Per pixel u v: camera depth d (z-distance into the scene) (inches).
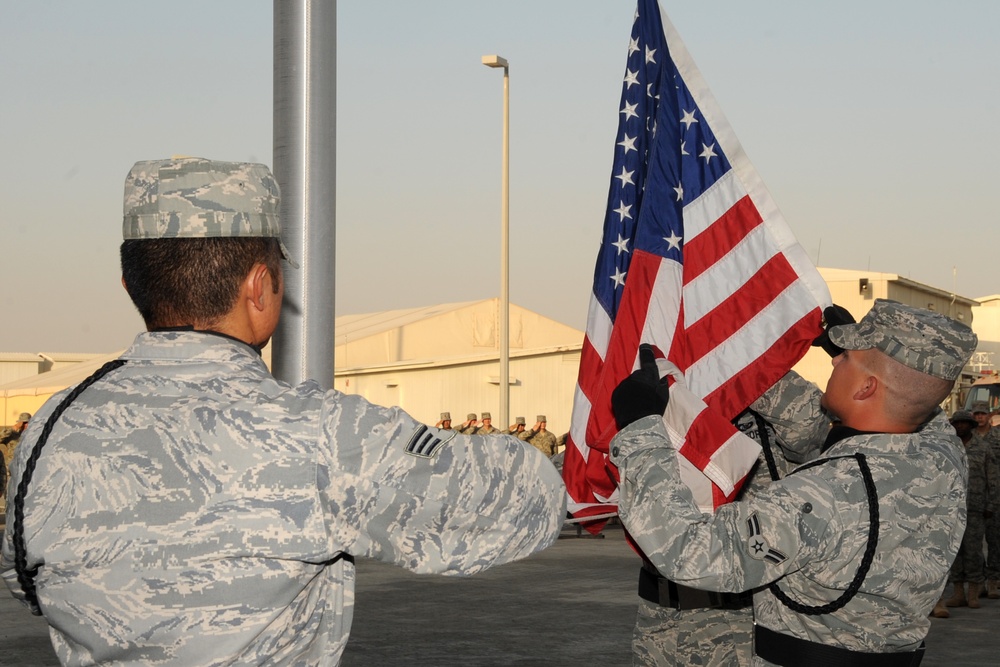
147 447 59.3
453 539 60.9
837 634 90.4
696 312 138.3
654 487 90.7
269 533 58.1
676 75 145.7
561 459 147.4
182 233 62.5
